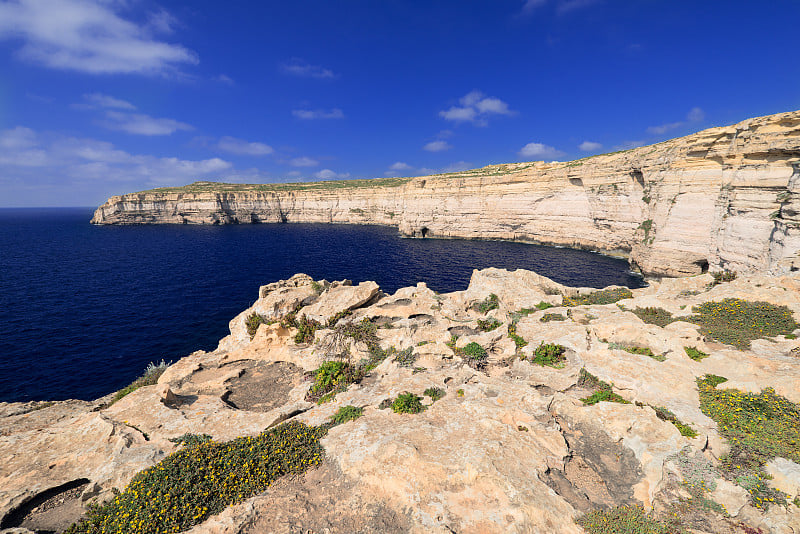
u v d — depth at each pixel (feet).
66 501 33.37
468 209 351.67
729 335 52.95
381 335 62.34
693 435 33.40
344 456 34.24
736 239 128.77
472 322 63.72
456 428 36.52
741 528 25.57
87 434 41.09
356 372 54.08
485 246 301.22
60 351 106.11
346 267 223.92
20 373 93.66
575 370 46.03
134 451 37.40
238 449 37.04
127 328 123.34
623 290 82.23
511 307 72.90
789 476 27.45
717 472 29.48
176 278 194.49
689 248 159.94
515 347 53.88
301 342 69.67
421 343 58.59
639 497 29.12
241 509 29.60
